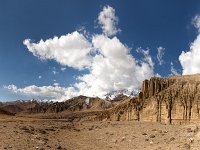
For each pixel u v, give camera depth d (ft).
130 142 198.39
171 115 304.91
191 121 289.94
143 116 335.26
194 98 304.71
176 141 188.55
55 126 248.32
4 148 150.41
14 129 201.16
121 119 373.81
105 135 221.87
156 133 213.66
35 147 161.07
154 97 337.31
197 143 177.47
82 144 195.83
